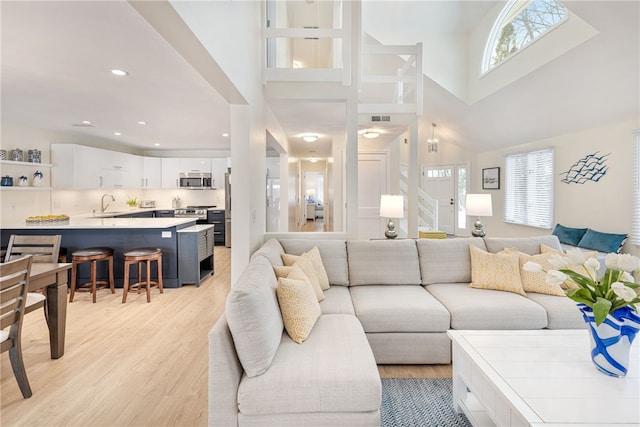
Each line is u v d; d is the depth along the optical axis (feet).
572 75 12.67
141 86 10.37
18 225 13.75
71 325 10.18
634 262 4.66
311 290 7.10
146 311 11.41
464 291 8.91
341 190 19.29
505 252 9.44
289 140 20.24
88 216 19.17
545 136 17.66
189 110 13.38
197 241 14.51
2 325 6.09
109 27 6.62
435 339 7.86
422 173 29.94
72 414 6.05
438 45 19.84
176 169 25.32
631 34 9.61
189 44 5.56
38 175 16.21
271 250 8.63
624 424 3.89
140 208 24.91
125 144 22.68
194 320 10.60
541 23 14.43
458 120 22.20
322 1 18.78
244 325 4.97
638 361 5.23
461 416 6.12
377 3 17.65
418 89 13.80
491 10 17.66
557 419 3.95
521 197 20.12
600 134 14.49
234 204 9.74
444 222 28.40
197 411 6.15
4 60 8.28
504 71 16.19
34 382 7.06
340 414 4.91
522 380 4.73
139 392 6.72
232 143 9.61
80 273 14.29
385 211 11.55
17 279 6.35
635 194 12.92
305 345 5.91
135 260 12.29
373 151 19.81
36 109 13.14
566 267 5.34
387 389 6.97
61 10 5.92
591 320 4.99
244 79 8.83
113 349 8.58
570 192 16.21
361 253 10.06
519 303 8.00
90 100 11.84
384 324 7.81
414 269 9.89
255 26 10.31
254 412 4.82
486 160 23.99
